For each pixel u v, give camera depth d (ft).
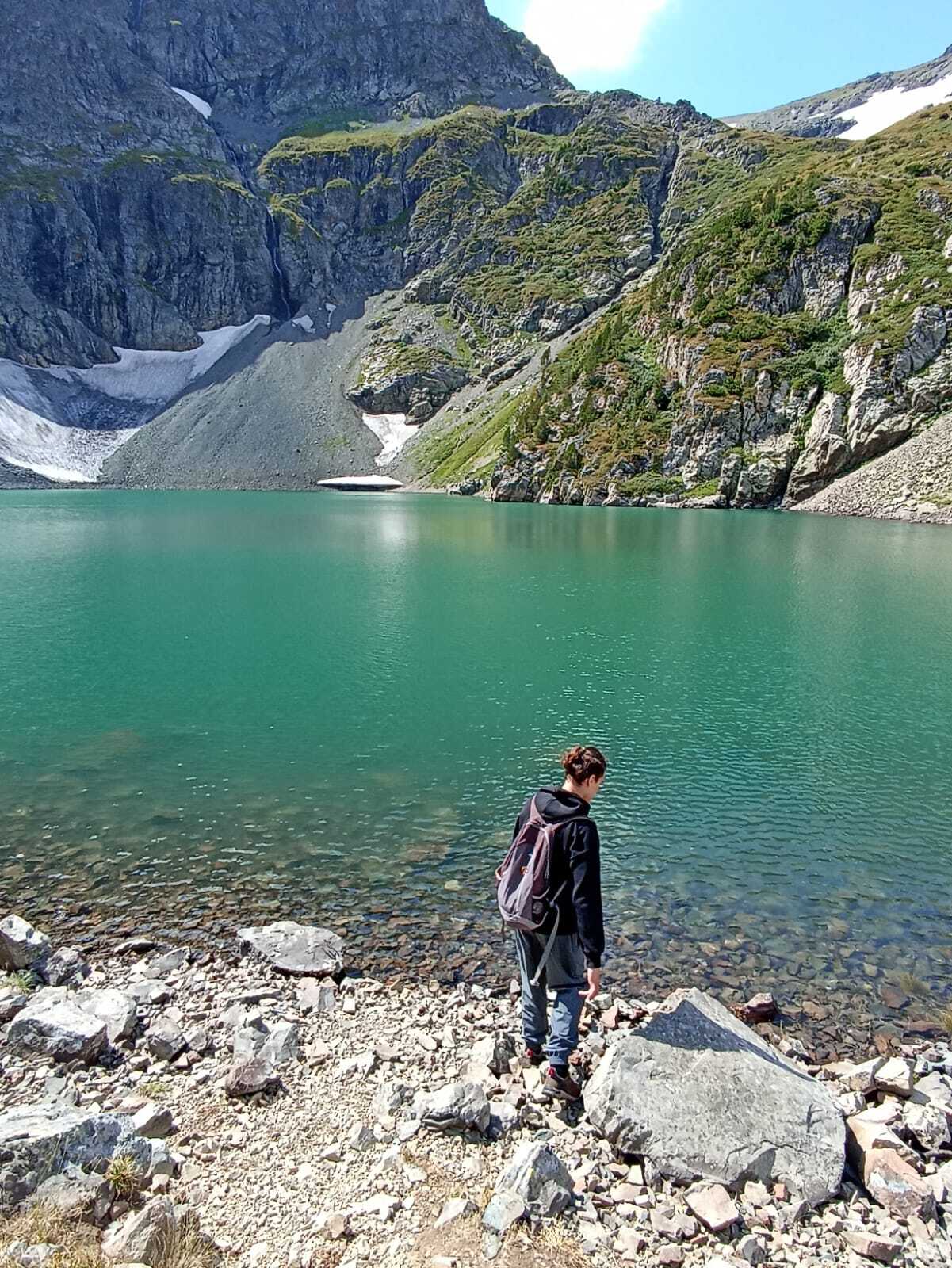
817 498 288.30
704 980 29.60
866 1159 18.63
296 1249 15.62
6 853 39.55
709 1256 16.06
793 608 108.99
